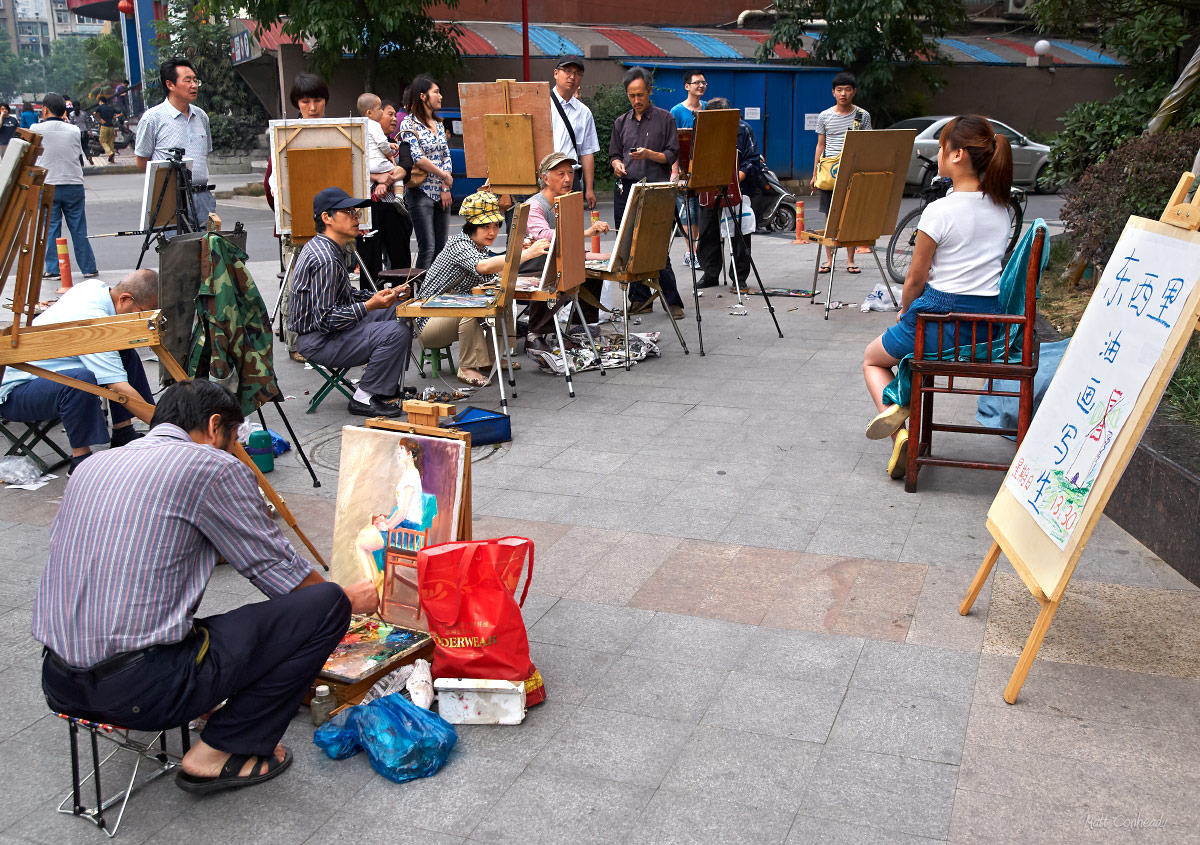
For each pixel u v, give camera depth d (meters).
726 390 6.92
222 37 26.92
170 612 2.79
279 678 2.96
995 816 2.80
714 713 3.32
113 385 4.98
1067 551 3.24
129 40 35.09
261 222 16.69
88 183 24.19
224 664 2.85
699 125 7.45
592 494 5.19
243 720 2.96
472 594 3.29
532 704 3.38
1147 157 7.75
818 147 11.09
